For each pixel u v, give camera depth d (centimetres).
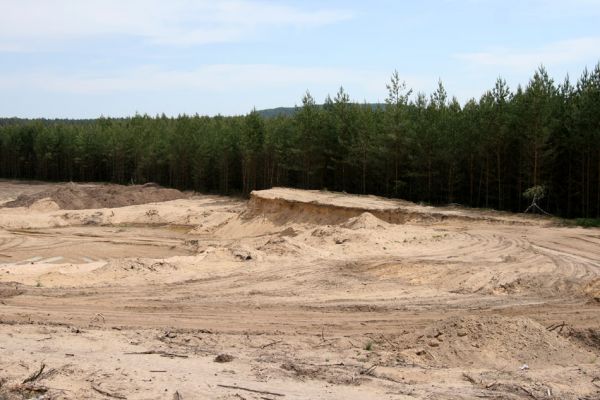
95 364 1004
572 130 3672
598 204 3644
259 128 6425
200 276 2202
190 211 5466
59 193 6131
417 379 1027
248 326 1516
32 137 10338
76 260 3528
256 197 4750
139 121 9912
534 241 2783
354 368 1087
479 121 4144
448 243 2809
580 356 1211
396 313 1673
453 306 1745
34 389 853
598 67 3672
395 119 4706
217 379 941
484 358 1169
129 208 5675
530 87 3659
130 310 1684
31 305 1714
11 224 4881
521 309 1694
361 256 2558
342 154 5428
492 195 4403
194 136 7450
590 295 1820
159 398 823
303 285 2066
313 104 5569
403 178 4875
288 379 981
